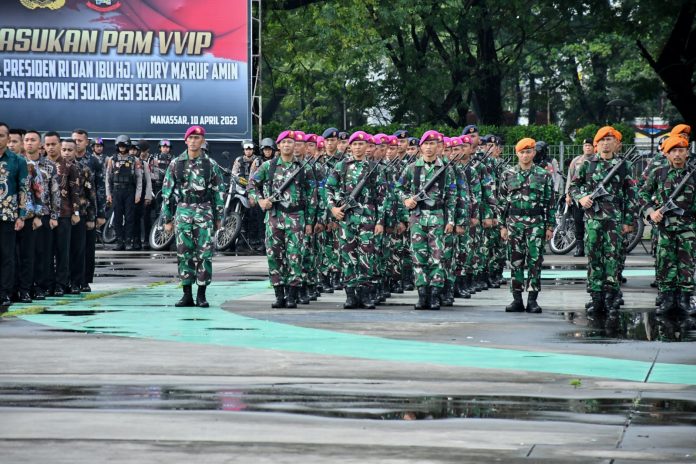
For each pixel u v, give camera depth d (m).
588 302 37.22
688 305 35.69
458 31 107.25
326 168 41.69
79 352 26.83
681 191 35.34
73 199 40.75
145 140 71.06
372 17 107.25
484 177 43.09
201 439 17.50
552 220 36.22
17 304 37.88
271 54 112.19
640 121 157.25
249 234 66.94
